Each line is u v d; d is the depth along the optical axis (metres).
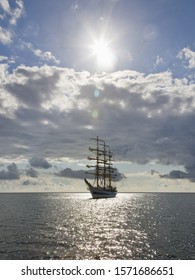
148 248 45.53
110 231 64.06
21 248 44.31
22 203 196.25
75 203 194.25
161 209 139.12
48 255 40.56
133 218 94.38
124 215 105.25
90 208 142.62
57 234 58.47
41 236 55.56
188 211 126.06
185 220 88.06
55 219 88.88
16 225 73.12
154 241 51.34
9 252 41.81
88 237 55.28
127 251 43.59
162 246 47.00
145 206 164.38
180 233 61.22
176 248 45.50
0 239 51.75
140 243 49.50
